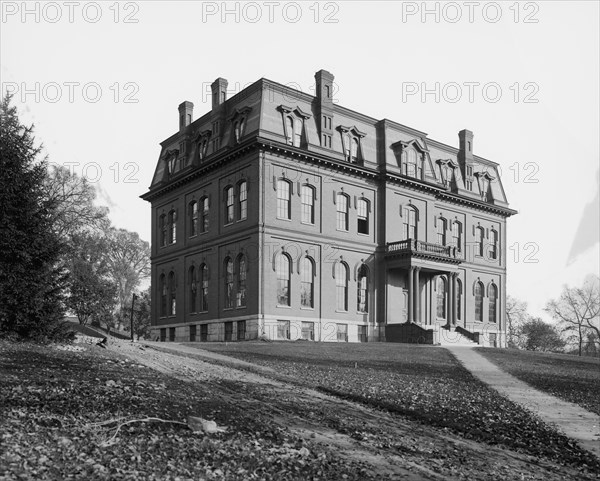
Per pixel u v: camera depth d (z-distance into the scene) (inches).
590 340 3363.7
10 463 324.8
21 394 527.2
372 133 1956.2
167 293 2050.9
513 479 427.2
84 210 2124.8
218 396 645.9
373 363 1104.8
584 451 513.3
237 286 1711.4
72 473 329.4
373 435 531.2
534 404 737.6
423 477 414.0
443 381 914.1
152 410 522.9
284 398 674.2
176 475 354.0
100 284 2062.0
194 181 1935.3
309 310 1716.3
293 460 417.4
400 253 1843.0
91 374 681.0
